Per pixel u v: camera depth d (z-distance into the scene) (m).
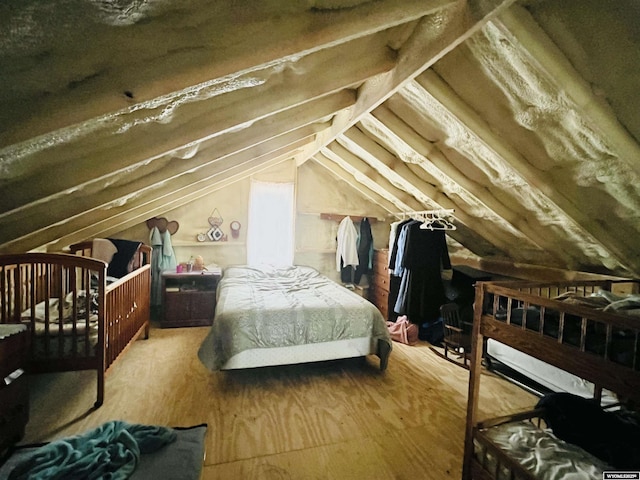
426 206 4.00
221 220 4.62
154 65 0.90
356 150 3.62
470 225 3.47
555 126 1.82
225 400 2.40
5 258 2.04
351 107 2.52
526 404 2.49
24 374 1.81
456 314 3.59
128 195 1.96
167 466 1.19
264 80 1.43
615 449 1.34
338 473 1.72
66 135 1.10
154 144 1.41
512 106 1.83
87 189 1.74
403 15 1.16
